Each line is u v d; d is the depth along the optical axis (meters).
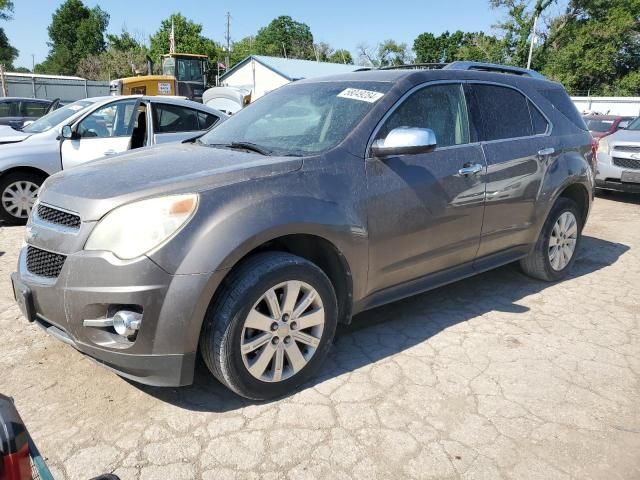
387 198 3.26
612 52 43.38
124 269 2.47
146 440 2.58
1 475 1.28
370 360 3.39
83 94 33.25
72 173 3.14
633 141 8.66
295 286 2.86
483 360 3.42
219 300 2.66
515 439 2.66
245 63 36.56
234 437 2.62
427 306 4.31
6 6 41.78
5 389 2.98
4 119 13.05
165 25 62.44
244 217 2.66
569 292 4.68
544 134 4.48
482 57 44.44
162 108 7.10
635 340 3.75
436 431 2.70
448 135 3.75
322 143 3.28
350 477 2.38
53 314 2.69
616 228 7.20
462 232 3.79
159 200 2.58
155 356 2.55
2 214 6.67
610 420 2.82
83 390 2.99
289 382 2.93
